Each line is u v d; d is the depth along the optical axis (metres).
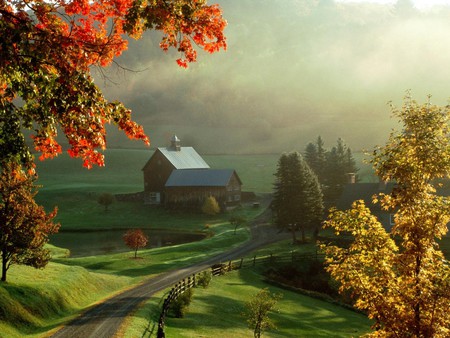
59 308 35.16
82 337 28.08
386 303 13.73
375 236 14.58
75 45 10.78
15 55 10.04
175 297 40.41
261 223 93.12
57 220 94.94
